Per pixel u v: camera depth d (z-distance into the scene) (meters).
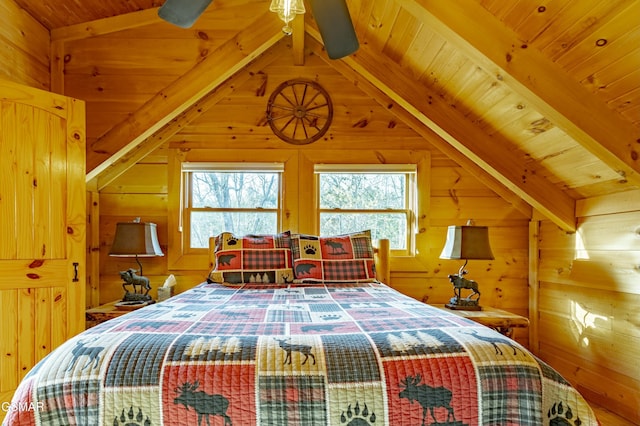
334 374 0.97
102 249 2.98
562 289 2.70
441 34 1.83
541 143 2.32
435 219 3.07
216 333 1.15
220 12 2.41
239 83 3.07
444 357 1.02
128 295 2.66
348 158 3.08
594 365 2.39
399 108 3.05
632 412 2.11
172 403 0.94
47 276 2.08
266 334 1.14
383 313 1.46
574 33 1.60
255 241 2.61
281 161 3.07
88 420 0.93
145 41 2.40
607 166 2.10
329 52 1.75
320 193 3.15
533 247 2.99
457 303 2.65
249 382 0.95
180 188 3.04
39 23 2.31
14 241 1.99
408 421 0.95
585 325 2.47
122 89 2.38
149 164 3.03
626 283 2.15
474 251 2.49
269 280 2.46
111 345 1.04
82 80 2.39
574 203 2.58
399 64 2.56
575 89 1.76
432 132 3.03
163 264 3.02
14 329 1.97
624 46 1.51
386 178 3.16
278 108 3.08
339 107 3.09
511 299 3.05
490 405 0.98
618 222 2.21
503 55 1.76
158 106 2.39
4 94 1.97
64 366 0.98
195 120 3.06
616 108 1.75
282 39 3.09
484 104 2.33
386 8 2.16
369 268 2.56
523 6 1.64
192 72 2.40
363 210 3.15
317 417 0.94
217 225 3.14
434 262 3.06
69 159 2.17
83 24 2.39
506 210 3.07
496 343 1.08
